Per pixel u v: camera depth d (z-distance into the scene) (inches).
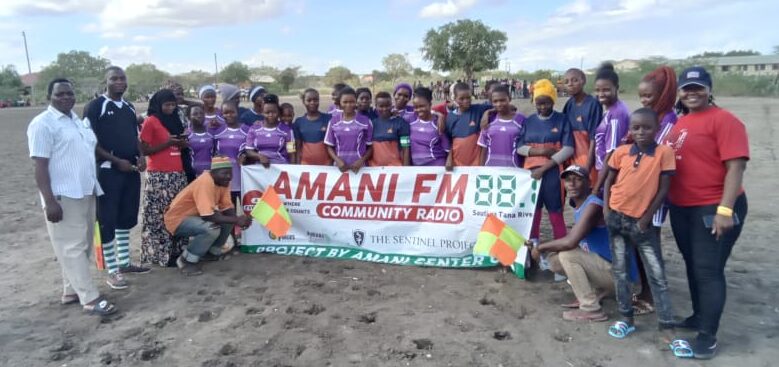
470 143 256.5
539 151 234.5
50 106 198.5
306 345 178.5
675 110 193.3
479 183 247.6
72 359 172.4
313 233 275.1
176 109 263.0
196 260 253.4
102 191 218.2
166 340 184.2
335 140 270.1
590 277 196.2
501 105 239.9
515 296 217.6
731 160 154.7
